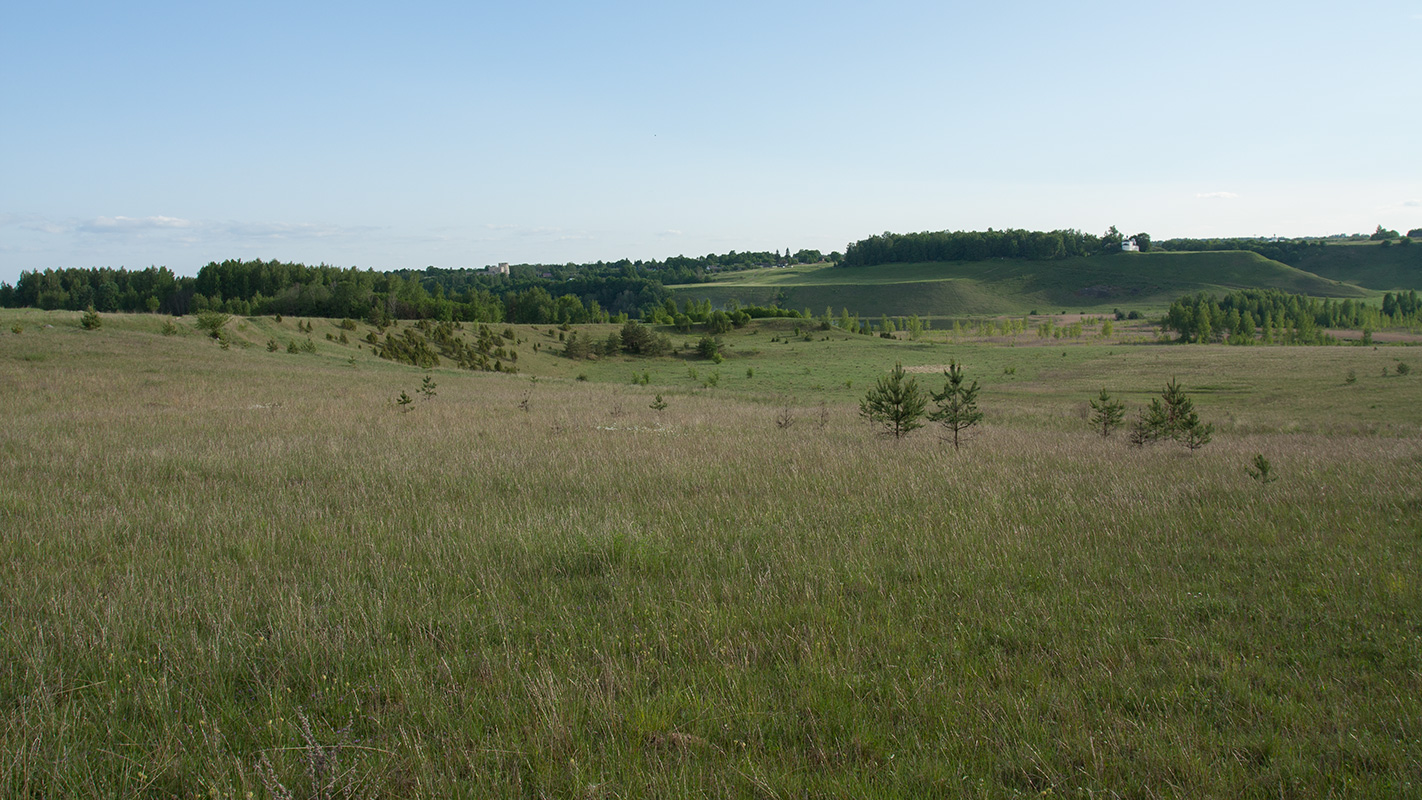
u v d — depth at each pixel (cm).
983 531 718
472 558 627
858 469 1114
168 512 773
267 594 526
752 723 357
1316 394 4528
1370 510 788
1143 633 471
